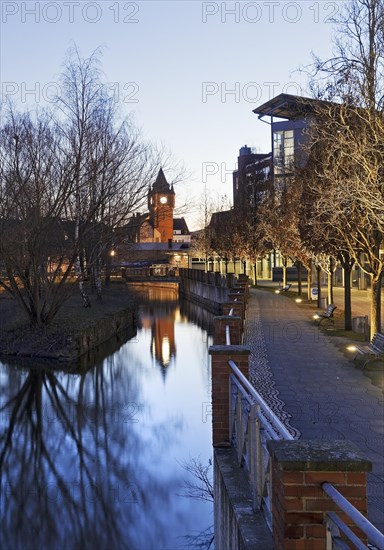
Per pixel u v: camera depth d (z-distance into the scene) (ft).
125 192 79.20
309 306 88.69
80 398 55.36
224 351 20.90
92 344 78.28
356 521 6.88
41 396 56.34
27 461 38.99
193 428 45.96
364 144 31.91
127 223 83.56
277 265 184.75
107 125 78.54
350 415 26.27
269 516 13.17
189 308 146.30
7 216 71.72
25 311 76.59
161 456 39.52
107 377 64.75
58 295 79.10
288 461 8.77
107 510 31.58
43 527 29.86
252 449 14.56
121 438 43.09
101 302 110.32
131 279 217.77
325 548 8.64
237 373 18.22
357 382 33.99
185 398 55.42
